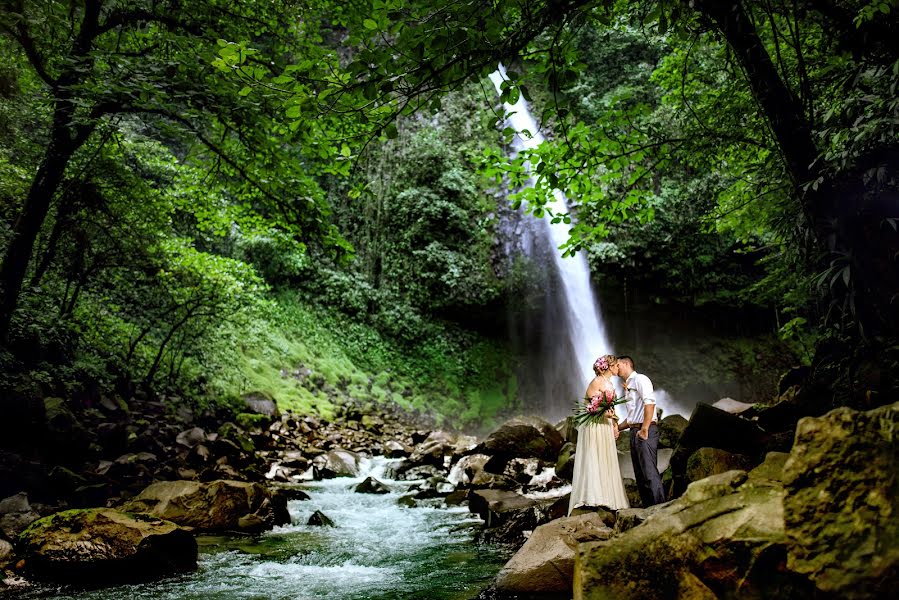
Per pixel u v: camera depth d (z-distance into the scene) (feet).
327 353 61.46
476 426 67.15
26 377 24.45
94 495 21.20
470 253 73.15
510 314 73.61
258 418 42.09
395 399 62.95
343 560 16.74
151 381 37.37
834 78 18.11
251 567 15.84
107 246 33.63
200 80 26.43
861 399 16.20
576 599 8.77
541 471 29.35
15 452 22.18
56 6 23.17
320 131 25.86
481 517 23.35
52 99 22.52
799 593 6.92
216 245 56.54
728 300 67.51
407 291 72.28
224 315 45.21
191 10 29.35
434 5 11.45
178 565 15.35
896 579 6.16
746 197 27.76
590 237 22.80
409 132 78.28
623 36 70.03
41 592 13.15
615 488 16.84
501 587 12.83
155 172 37.52
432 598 12.98
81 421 28.02
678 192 61.05
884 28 14.53
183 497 20.34
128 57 25.70
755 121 21.52
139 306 42.42
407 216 73.61
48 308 31.89
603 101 71.82
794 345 68.39
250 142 28.50
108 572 14.11
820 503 6.97
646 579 8.25
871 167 14.83
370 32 11.69
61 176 26.73
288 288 63.98
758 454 18.21
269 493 22.62
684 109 29.89
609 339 73.15
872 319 16.15
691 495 8.79
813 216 15.84
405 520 23.24
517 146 76.84
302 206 31.42
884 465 6.74
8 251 25.79
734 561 7.61
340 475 36.58
